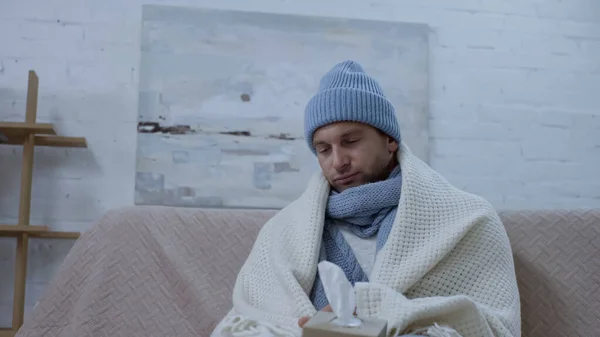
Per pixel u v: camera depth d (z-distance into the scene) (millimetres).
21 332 1107
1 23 1980
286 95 2043
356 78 1027
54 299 1145
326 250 1000
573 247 1166
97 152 1970
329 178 1026
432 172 1045
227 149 1992
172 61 2008
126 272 1177
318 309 929
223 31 2045
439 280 894
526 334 1104
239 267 1208
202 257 1212
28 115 1804
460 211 956
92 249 1195
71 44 2006
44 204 1926
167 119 1979
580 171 2166
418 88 2096
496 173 2125
